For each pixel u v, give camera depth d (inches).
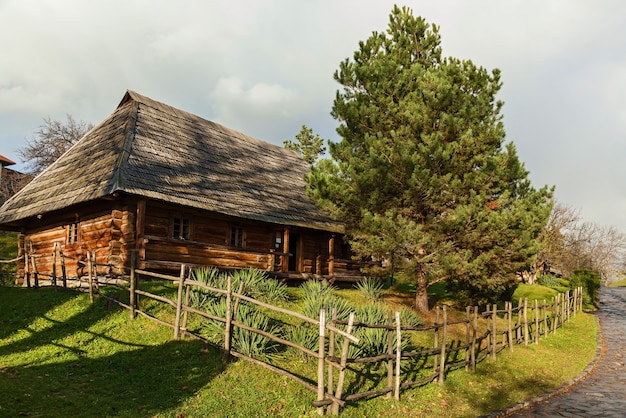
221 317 338.0
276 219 641.0
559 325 679.1
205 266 569.3
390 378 307.7
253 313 359.3
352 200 501.4
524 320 533.3
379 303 565.0
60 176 648.4
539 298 899.4
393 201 491.5
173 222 577.6
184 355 322.7
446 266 463.8
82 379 282.8
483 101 506.6
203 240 611.8
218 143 775.7
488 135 495.2
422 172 454.6
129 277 433.1
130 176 508.7
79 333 364.8
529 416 311.7
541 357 487.8
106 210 553.0
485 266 492.4
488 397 346.0
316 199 518.3
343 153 532.1
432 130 509.0
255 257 687.7
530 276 1194.6
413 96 510.3
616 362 509.7
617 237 2079.2
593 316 850.1
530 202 481.4
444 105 500.1
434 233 485.4
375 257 499.2
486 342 486.0
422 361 390.9
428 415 296.0
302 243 767.1
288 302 483.5
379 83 531.2
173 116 739.4
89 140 698.8
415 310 577.9
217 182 637.3
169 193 527.5
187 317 367.2
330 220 764.0
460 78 522.9
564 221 1299.2
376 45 574.6
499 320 625.0
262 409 261.3
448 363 400.2
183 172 600.4
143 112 678.5
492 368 420.2
